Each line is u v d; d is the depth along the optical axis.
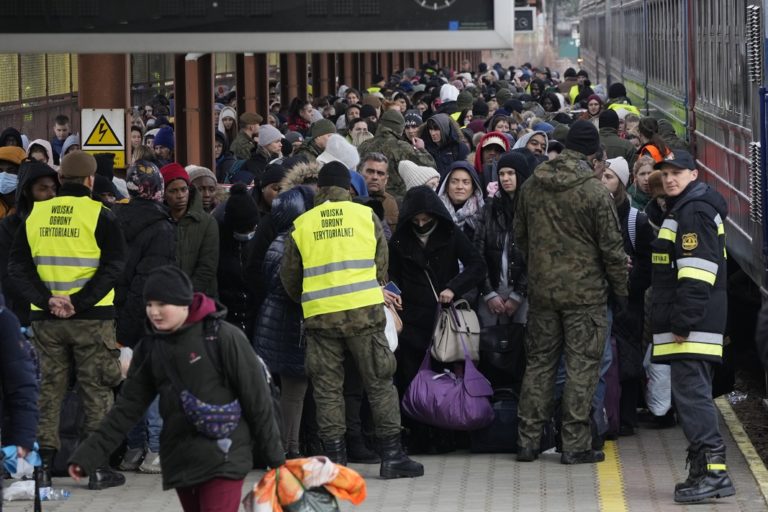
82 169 17.22
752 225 22.39
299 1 20.72
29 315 17.92
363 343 17.41
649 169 22.92
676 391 16.38
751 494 16.64
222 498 12.12
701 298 16.02
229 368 12.08
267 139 30.55
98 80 28.92
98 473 17.50
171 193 18.20
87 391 17.39
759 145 21.55
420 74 84.94
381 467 17.70
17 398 11.89
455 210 20.42
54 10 20.94
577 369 18.16
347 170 17.66
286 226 18.27
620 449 19.25
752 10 22.42
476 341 18.92
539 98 57.16
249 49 20.86
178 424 12.10
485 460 18.80
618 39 68.62
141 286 17.83
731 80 25.72
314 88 79.12
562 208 17.95
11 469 12.10
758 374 24.77
